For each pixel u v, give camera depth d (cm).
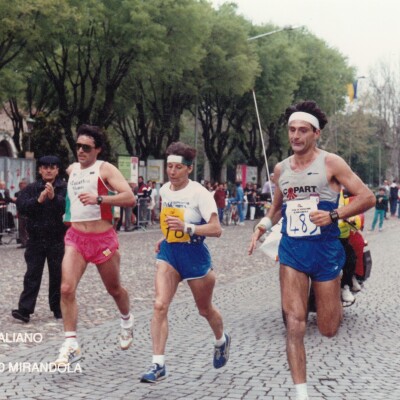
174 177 579
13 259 1636
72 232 640
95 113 3588
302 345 479
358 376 618
